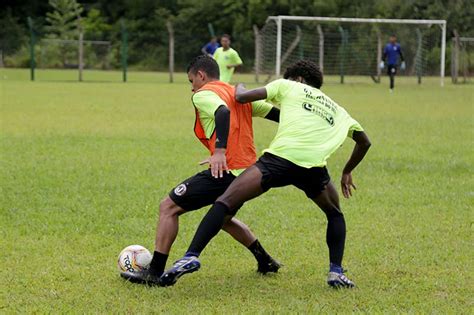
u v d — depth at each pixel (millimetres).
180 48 102000
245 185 11008
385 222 16297
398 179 21500
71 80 75625
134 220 16188
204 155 25484
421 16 98250
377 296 11234
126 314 10422
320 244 14406
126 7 114438
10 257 13273
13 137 29641
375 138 31047
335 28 89375
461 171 23016
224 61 47000
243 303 10906
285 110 11445
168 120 36906
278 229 15570
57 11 110312
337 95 58656
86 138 29641
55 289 11492
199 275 12359
